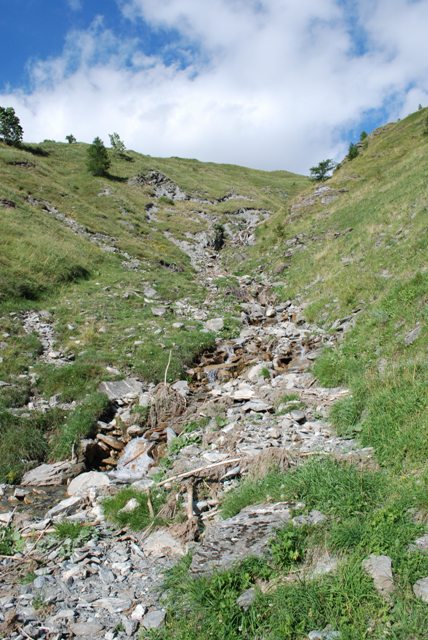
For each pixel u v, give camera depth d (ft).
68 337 67.67
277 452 30.83
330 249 104.17
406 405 31.53
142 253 142.10
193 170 390.42
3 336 62.39
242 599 18.62
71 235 129.49
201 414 45.44
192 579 20.43
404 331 47.60
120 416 46.88
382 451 28.63
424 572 17.90
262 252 148.77
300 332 70.44
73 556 24.67
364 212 120.37
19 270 86.74
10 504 32.83
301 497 24.94
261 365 58.08
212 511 27.61
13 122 269.03
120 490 32.37
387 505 22.35
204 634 17.80
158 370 58.03
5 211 121.39
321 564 19.90
